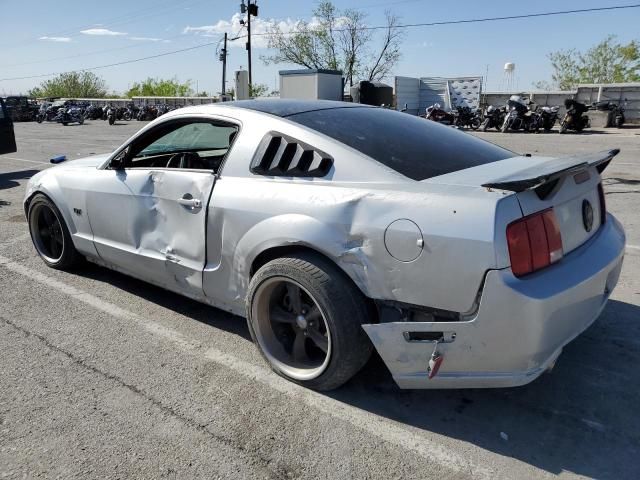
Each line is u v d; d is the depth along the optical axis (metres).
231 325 3.51
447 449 2.30
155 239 3.43
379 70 45.81
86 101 50.44
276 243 2.66
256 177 2.88
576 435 2.38
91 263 4.71
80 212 4.01
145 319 3.60
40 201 4.41
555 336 2.25
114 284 4.23
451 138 3.18
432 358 2.29
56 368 2.97
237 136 3.05
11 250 5.20
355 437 2.38
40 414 2.55
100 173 3.85
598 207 2.82
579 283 2.27
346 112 3.20
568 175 2.34
